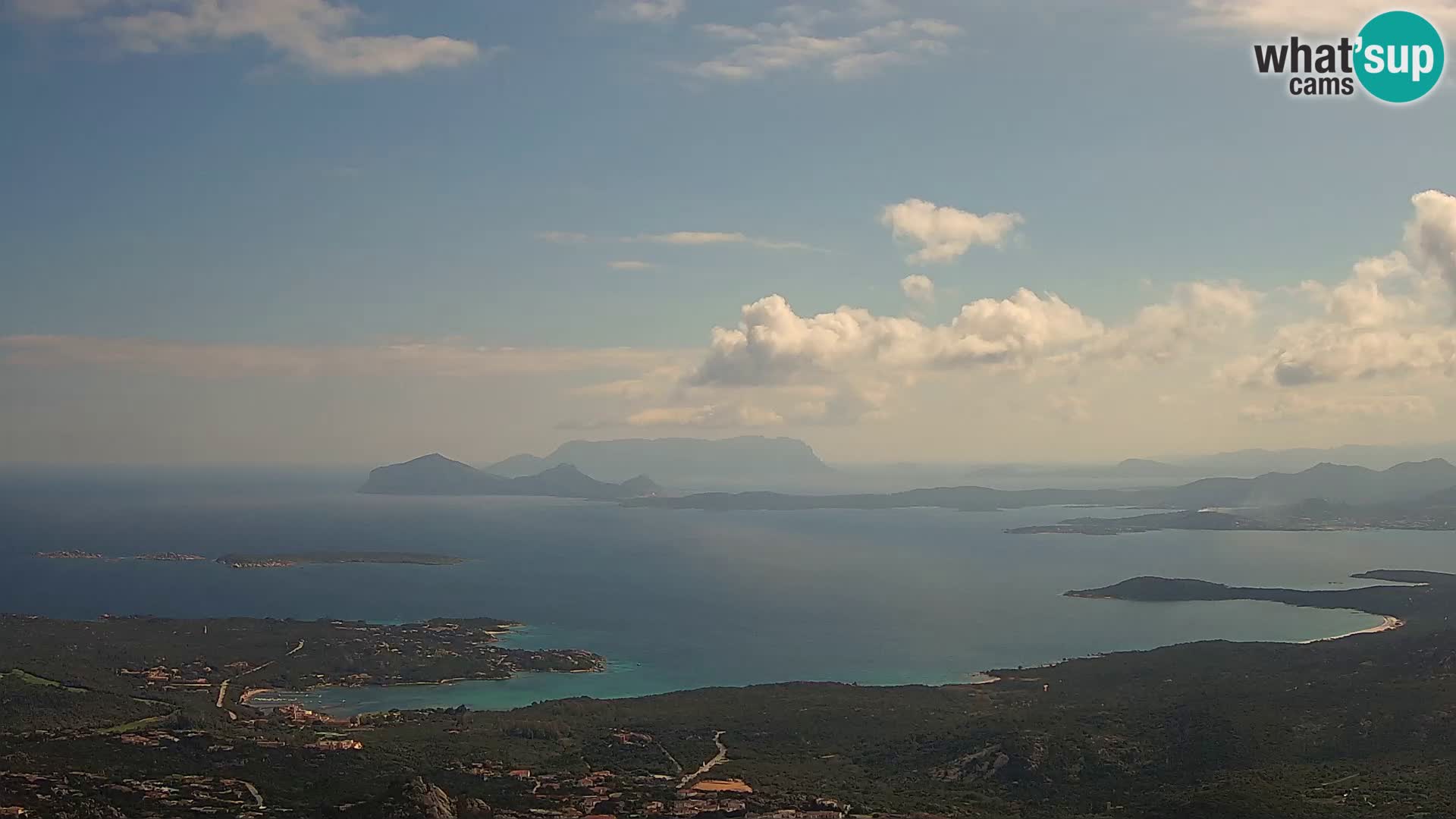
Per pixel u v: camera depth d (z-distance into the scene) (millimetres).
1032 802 168000
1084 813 159500
